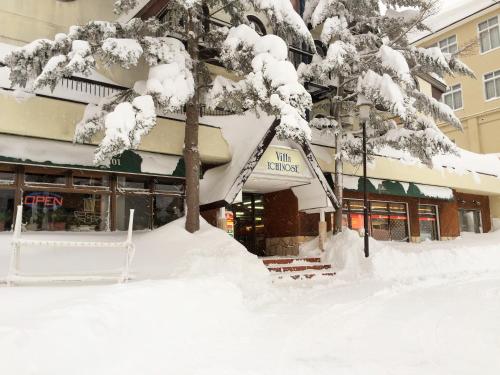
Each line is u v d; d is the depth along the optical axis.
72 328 4.20
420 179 20.83
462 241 19.94
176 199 13.98
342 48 14.11
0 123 10.62
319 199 14.89
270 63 10.35
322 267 13.81
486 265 15.91
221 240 11.23
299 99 10.37
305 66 15.45
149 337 4.98
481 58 34.34
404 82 14.37
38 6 13.66
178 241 11.30
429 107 16.23
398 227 20.77
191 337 5.46
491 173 25.61
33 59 9.70
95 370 3.90
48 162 11.25
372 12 16.28
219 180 13.55
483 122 34.00
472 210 26.50
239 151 13.71
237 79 16.16
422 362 4.63
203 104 13.68
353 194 18.81
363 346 5.31
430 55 15.42
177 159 13.60
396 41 15.72
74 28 10.17
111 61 9.76
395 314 7.17
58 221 11.87
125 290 5.72
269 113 10.77
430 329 6.07
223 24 15.37
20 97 11.01
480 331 5.86
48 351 3.75
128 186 13.12
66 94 12.31
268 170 13.57
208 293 7.09
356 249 14.15
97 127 10.65
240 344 5.35
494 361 4.64
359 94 13.74
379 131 16.25
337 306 7.96
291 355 4.91
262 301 8.85
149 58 10.69
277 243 16.59
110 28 10.44
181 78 10.20
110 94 13.17
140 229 13.15
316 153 16.88
